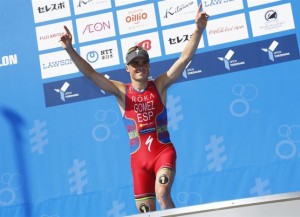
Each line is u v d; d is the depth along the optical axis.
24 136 7.73
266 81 7.54
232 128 7.50
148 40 7.79
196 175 7.46
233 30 7.68
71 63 7.84
